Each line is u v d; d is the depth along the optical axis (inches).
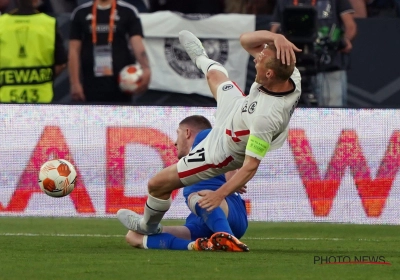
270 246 649.0
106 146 826.8
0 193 824.9
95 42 998.4
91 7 999.0
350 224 854.5
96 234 748.0
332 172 823.7
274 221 820.0
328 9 979.3
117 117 828.0
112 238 703.1
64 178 609.9
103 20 995.3
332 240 714.2
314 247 639.8
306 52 943.7
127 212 591.8
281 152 820.0
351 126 823.7
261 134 510.9
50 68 991.6
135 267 467.5
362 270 462.0
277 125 514.0
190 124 616.7
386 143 824.3
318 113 823.1
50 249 588.4
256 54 535.2
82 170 825.5
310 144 822.5
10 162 825.5
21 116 826.2
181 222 865.5
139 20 1003.9
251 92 525.0
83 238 700.7
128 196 828.0
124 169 826.8
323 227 858.8
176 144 634.2
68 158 825.5
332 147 823.1
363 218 825.5
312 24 938.7
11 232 762.2
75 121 825.5
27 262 495.8
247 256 529.7
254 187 820.0
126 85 1003.3
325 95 979.3
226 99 562.9
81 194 826.2
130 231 595.8
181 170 546.0
